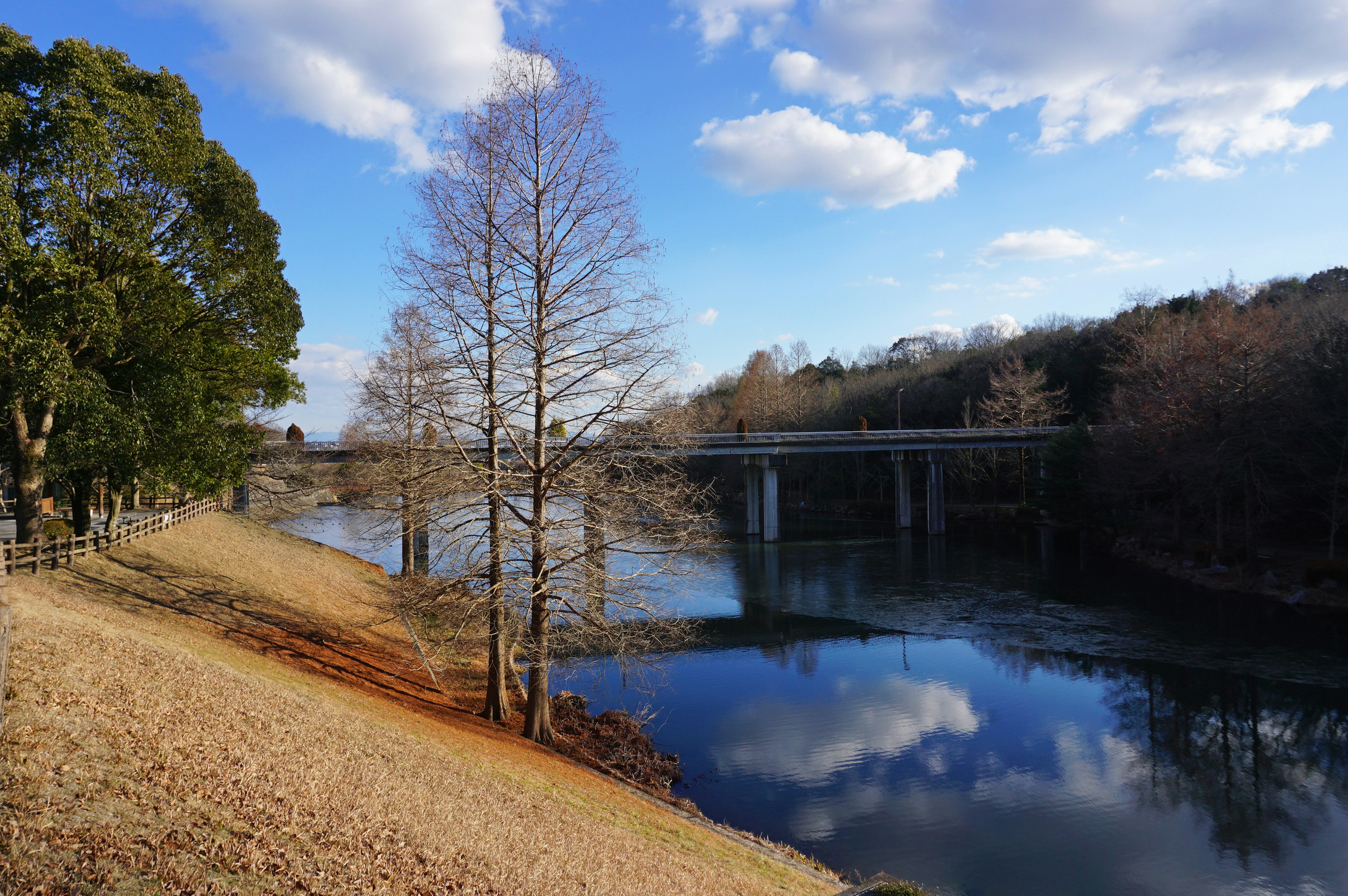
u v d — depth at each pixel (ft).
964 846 51.47
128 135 63.82
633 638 59.57
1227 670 91.35
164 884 21.03
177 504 130.52
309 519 200.03
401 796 33.65
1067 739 71.82
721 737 72.18
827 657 101.24
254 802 27.86
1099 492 187.42
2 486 139.13
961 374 332.39
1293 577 128.26
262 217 80.48
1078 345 300.81
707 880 36.58
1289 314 193.77
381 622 79.25
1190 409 147.23
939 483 232.32
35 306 58.70
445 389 56.18
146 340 70.69
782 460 225.56
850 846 51.31
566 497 58.49
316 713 43.16
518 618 59.21
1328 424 133.28
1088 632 110.63
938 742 70.90
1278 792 60.29
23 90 59.57
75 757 26.13
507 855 31.27
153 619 59.26
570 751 61.41
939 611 126.52
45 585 56.95
